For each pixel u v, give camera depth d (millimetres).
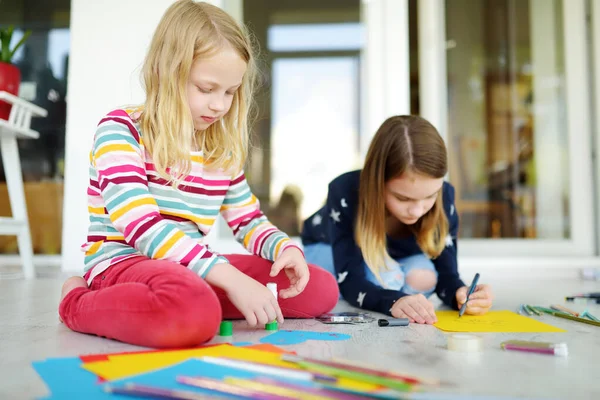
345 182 1588
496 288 2104
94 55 2711
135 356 846
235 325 1188
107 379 722
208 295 926
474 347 936
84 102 2707
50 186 2973
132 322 929
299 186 3977
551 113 2963
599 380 768
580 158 2947
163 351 887
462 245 2906
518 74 2945
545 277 2670
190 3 1175
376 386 667
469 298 1349
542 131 2965
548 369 826
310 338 1039
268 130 4090
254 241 1300
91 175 1186
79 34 2715
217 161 1240
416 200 1388
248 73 1292
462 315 1321
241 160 1286
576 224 2939
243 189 1340
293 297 1268
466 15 2922
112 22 2713
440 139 1419
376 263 1476
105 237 1158
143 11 2709
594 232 2939
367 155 1482
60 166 2977
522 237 2938
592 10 2945
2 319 1268
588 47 2965
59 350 923
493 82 2938
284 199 3967
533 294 1879
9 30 2521
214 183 1237
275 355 852
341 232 1557
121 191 1062
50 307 1477
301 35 4074
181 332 894
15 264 2859
